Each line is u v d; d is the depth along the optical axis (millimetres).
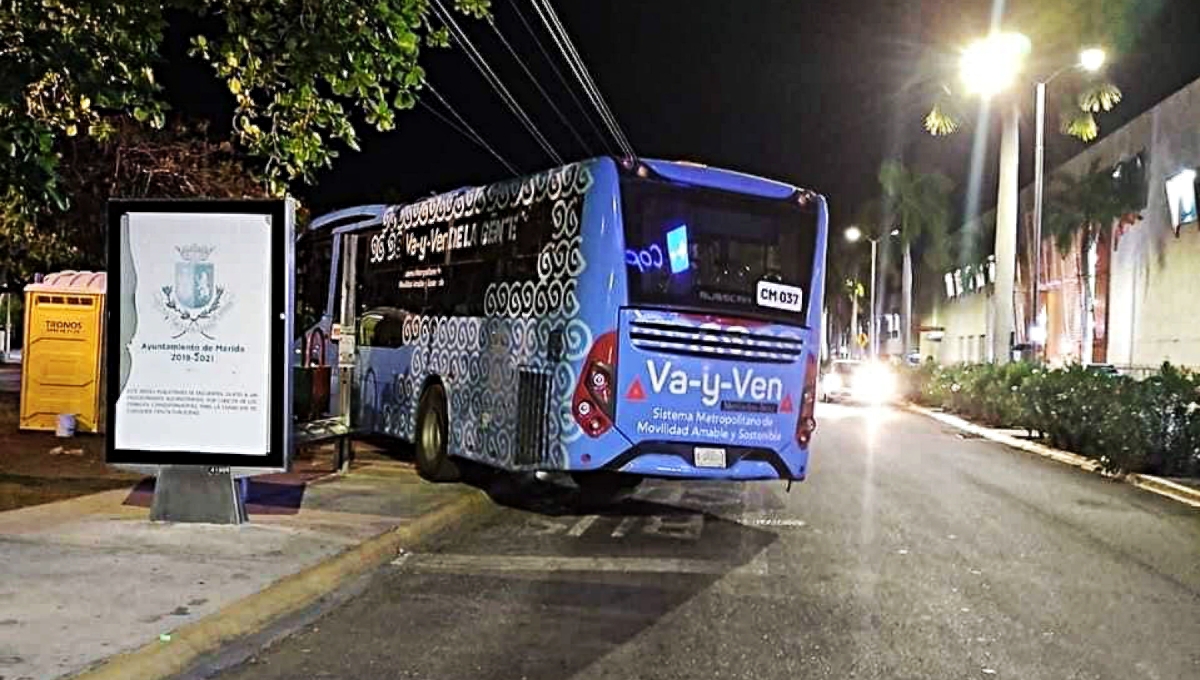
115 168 21688
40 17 8586
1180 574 11102
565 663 7594
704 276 12906
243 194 22906
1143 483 19047
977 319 79688
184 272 11328
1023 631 8680
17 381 37125
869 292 98250
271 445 11336
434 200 16297
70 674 6613
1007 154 36781
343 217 19578
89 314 18859
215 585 8977
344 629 8406
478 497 14359
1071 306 61344
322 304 20125
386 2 9641
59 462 15820
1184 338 48062
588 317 12555
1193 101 47625
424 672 7367
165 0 9641
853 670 7551
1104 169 57062
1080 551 12266
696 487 16875
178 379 11359
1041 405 26219
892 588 10078
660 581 10188
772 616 8945
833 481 18031
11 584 8742
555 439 12742
